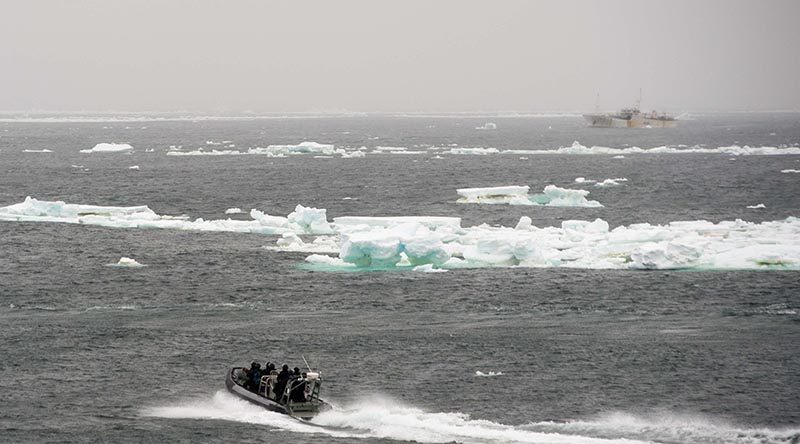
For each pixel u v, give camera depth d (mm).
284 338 190750
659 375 165375
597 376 165000
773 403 150500
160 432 138125
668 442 133125
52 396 154500
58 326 199750
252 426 140125
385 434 135750
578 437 133500
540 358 176125
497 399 152625
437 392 156250
